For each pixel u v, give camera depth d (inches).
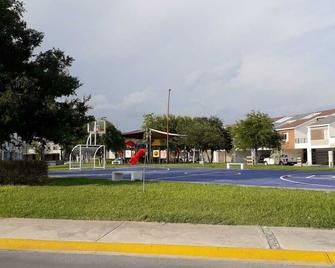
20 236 401.1
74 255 357.4
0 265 325.4
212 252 355.3
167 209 518.0
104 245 373.4
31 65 842.8
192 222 460.8
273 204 546.9
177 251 361.1
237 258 349.1
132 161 983.6
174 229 429.1
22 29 836.6
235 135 2694.4
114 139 3494.1
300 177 1206.9
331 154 2273.6
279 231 418.9
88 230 426.0
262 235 402.6
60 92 843.4
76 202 568.4
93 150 1802.4
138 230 425.1
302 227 437.1
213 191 684.1
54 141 879.7
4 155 1242.0
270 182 982.4
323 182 996.6
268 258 345.4
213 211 503.8
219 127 3518.7
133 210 512.4
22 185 790.5
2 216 496.7
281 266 326.0
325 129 2854.3
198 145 3309.5
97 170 1653.5
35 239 389.4
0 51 810.8
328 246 364.2
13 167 812.6
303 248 357.1
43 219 480.4
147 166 2105.1
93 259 344.8
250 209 514.6
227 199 589.3
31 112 800.9
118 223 458.0
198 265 328.2
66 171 1583.4
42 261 338.0
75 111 864.3
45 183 830.5
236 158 3550.7
